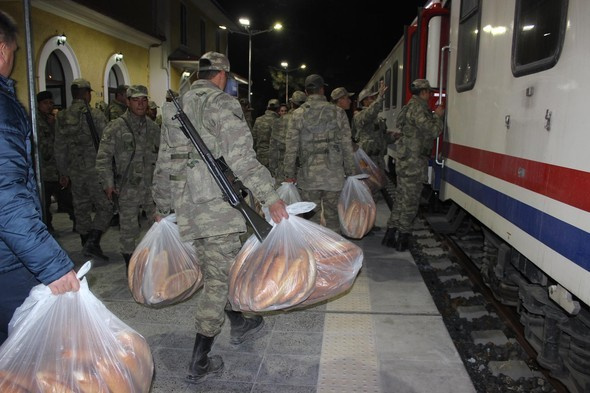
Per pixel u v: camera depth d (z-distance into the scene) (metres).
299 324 4.13
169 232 3.46
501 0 3.90
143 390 2.29
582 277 2.48
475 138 4.54
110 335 2.22
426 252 6.39
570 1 2.71
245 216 3.07
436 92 6.30
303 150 5.28
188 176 3.11
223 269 3.20
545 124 2.99
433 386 3.19
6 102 2.05
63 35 12.05
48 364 2.04
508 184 3.62
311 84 5.21
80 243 6.74
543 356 3.25
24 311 2.15
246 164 2.99
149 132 5.25
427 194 7.95
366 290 4.88
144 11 18.38
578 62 2.60
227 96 3.09
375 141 8.66
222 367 3.39
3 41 2.13
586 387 2.88
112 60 15.14
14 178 1.97
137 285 3.40
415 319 4.20
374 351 3.65
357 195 5.40
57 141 6.03
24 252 1.99
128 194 5.08
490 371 3.53
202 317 3.21
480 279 5.27
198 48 25.31
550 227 2.88
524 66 3.36
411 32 8.20
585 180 2.47
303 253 2.99
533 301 3.44
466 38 5.00
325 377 3.31
